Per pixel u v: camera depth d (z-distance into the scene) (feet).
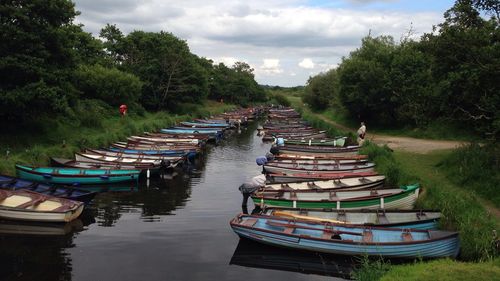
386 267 36.04
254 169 92.48
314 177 72.69
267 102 388.16
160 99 186.91
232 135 165.68
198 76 195.83
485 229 40.24
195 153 102.37
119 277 38.06
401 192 55.01
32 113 83.15
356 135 120.78
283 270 40.45
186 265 40.98
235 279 38.24
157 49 186.19
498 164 58.49
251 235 44.34
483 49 59.26
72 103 100.32
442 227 45.37
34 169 70.69
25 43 79.97
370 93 135.95
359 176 69.21
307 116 201.57
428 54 71.36
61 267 39.91
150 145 106.52
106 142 101.50
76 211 52.31
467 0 63.62
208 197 67.31
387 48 151.02
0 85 77.82
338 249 41.29
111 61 175.63
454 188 57.00
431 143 104.78
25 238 47.32
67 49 89.56
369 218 49.96
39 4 81.20
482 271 33.22
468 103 66.74
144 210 59.52
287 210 51.60
